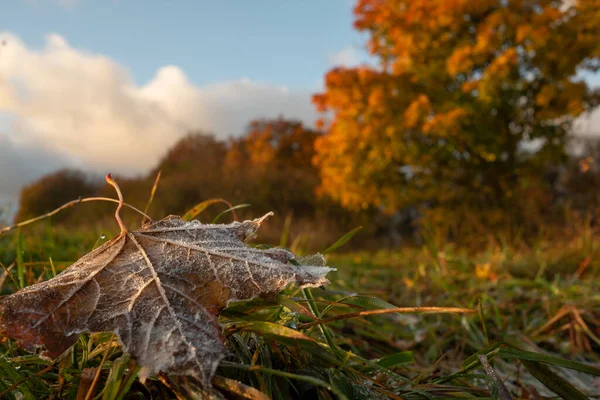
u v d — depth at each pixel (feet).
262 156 84.58
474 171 45.83
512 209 35.19
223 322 2.80
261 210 47.67
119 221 2.66
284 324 3.15
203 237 2.67
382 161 46.06
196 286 2.36
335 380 2.75
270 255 2.63
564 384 2.98
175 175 53.67
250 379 2.56
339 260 15.66
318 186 52.60
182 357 2.01
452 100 44.78
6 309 2.15
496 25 44.24
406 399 3.20
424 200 49.93
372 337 6.35
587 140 46.44
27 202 62.13
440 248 15.66
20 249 4.25
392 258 18.42
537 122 45.16
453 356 6.43
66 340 2.12
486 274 10.63
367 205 49.90
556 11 41.73
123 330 2.13
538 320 7.76
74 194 64.03
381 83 47.50
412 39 45.91
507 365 6.08
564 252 14.15
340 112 48.88
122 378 2.42
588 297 8.55
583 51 41.86
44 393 2.78
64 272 2.47
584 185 41.47
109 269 2.43
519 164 45.55
